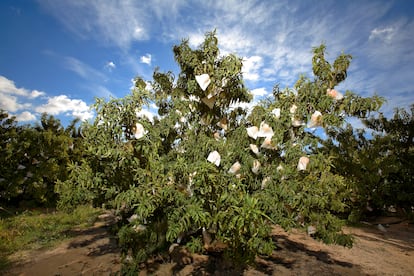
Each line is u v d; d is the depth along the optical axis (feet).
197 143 11.70
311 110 11.73
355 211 29.09
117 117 9.62
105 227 22.16
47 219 24.13
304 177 11.51
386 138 32.68
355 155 31.60
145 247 11.55
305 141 11.34
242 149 11.44
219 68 12.03
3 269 13.05
